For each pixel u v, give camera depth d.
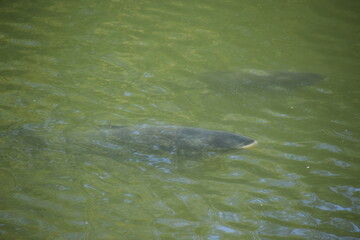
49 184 8.98
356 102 13.01
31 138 10.35
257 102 12.95
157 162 9.82
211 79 14.26
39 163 9.55
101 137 10.41
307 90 13.73
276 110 12.52
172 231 7.95
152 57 15.55
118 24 18.06
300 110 12.54
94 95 12.77
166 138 10.16
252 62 15.69
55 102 12.16
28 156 9.73
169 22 18.59
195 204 8.70
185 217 8.34
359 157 10.32
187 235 7.87
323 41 17.53
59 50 15.45
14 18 17.81
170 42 16.83
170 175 9.51
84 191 8.88
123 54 15.60
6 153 9.75
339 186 9.34
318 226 8.22
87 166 9.61
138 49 16.08
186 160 9.91
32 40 15.99
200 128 10.43
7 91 12.45
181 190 9.09
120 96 12.84
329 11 20.34
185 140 10.06
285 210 8.62
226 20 19.09
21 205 8.33
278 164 10.03
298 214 8.52
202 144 9.92
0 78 13.14
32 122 11.04
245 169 9.84
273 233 8.01
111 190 8.98
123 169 9.59
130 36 17.06
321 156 10.36
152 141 10.14
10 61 14.30
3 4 19.17
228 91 13.55
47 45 15.73
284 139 11.04
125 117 11.68
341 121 11.95
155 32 17.59
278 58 16.08
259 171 9.77
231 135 10.07
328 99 13.20
